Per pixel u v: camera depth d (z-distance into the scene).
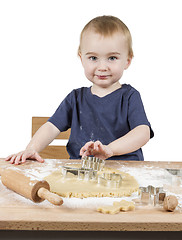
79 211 0.85
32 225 0.79
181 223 0.80
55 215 0.82
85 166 1.24
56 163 1.32
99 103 1.63
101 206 0.86
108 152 1.29
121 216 0.83
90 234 0.87
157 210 0.87
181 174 1.19
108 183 1.02
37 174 1.16
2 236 0.86
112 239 0.86
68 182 1.05
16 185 0.95
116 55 1.45
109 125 1.62
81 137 1.66
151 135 1.55
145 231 0.87
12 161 1.31
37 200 0.90
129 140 1.41
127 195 0.98
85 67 1.51
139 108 1.58
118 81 1.67
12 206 0.87
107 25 1.45
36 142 1.54
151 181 1.13
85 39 1.46
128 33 1.51
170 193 1.01
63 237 0.86
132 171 1.25
